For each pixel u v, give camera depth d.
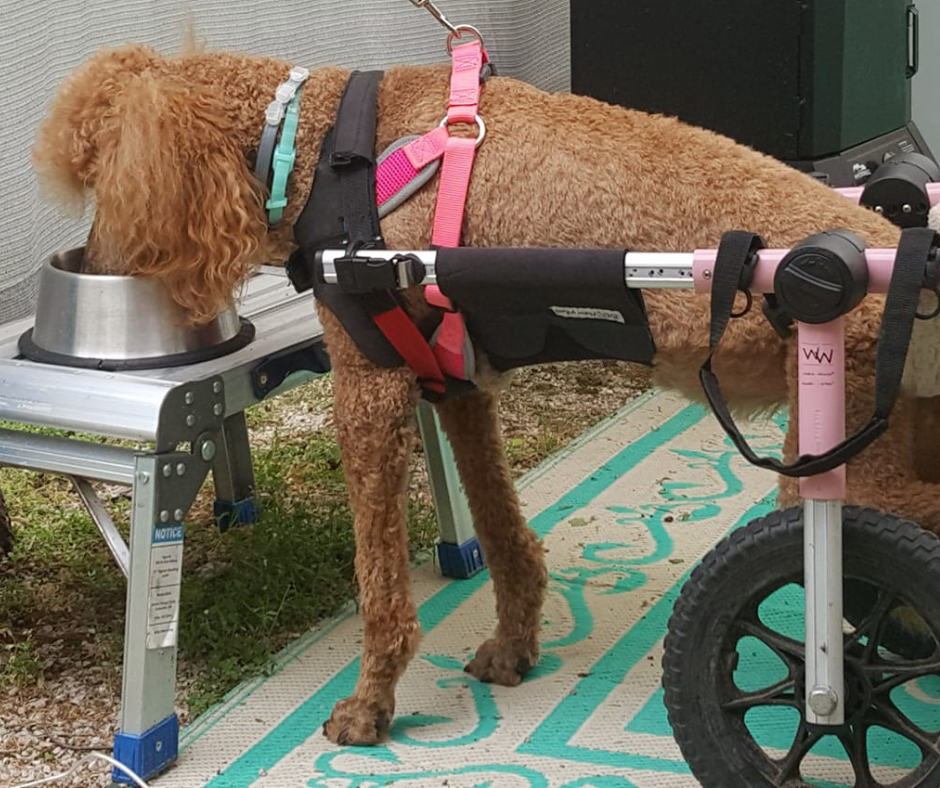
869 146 2.44
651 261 1.08
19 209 2.15
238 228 1.30
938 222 1.18
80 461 1.36
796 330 1.11
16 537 1.91
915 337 1.08
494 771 1.32
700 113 2.38
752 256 1.03
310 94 1.33
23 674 1.52
